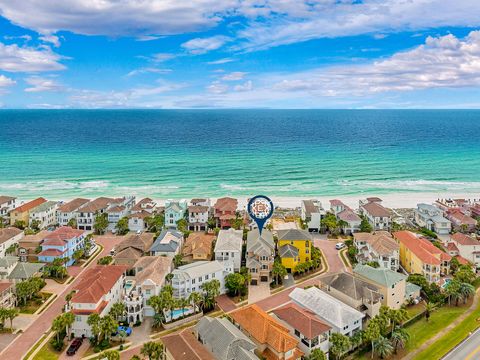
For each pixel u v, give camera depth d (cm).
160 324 7725
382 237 10962
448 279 9675
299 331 6800
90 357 6756
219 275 9262
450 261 10325
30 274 9200
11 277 9088
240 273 9775
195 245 10950
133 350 6969
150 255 10769
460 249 11144
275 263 9881
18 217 13888
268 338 6525
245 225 13775
